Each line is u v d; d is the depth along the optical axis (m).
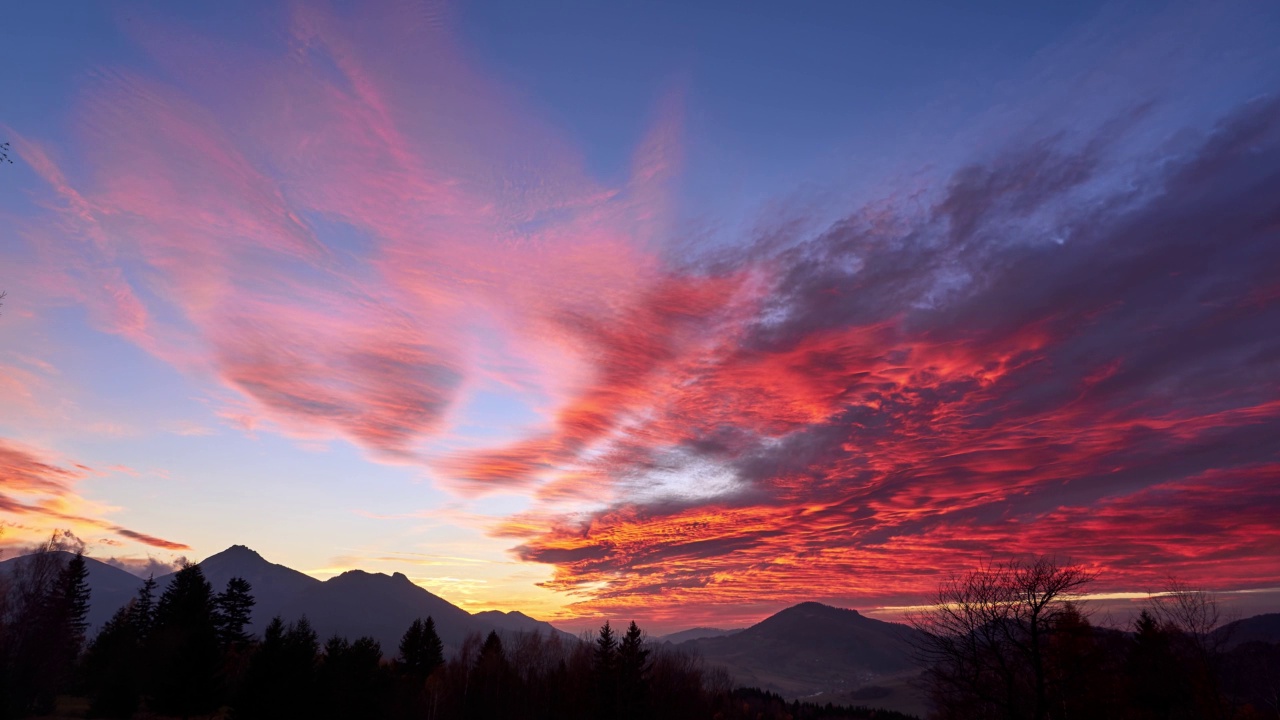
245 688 73.50
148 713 80.69
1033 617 30.03
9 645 78.19
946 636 31.42
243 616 118.06
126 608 121.62
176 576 118.44
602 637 109.81
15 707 76.25
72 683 101.19
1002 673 29.95
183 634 96.75
